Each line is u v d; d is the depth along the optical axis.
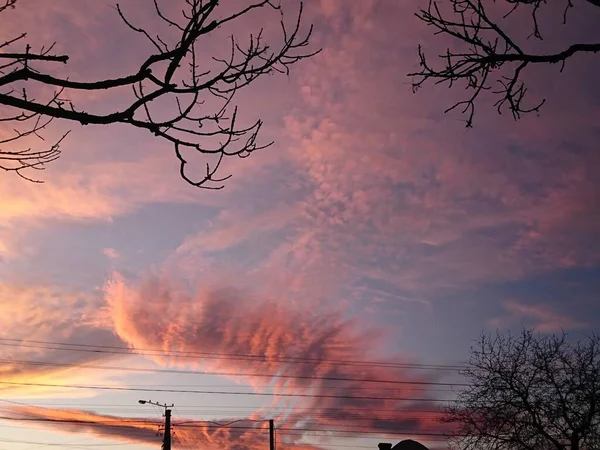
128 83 4.26
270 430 49.72
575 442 26.00
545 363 27.31
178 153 4.62
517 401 27.23
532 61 6.21
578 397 26.55
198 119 4.61
